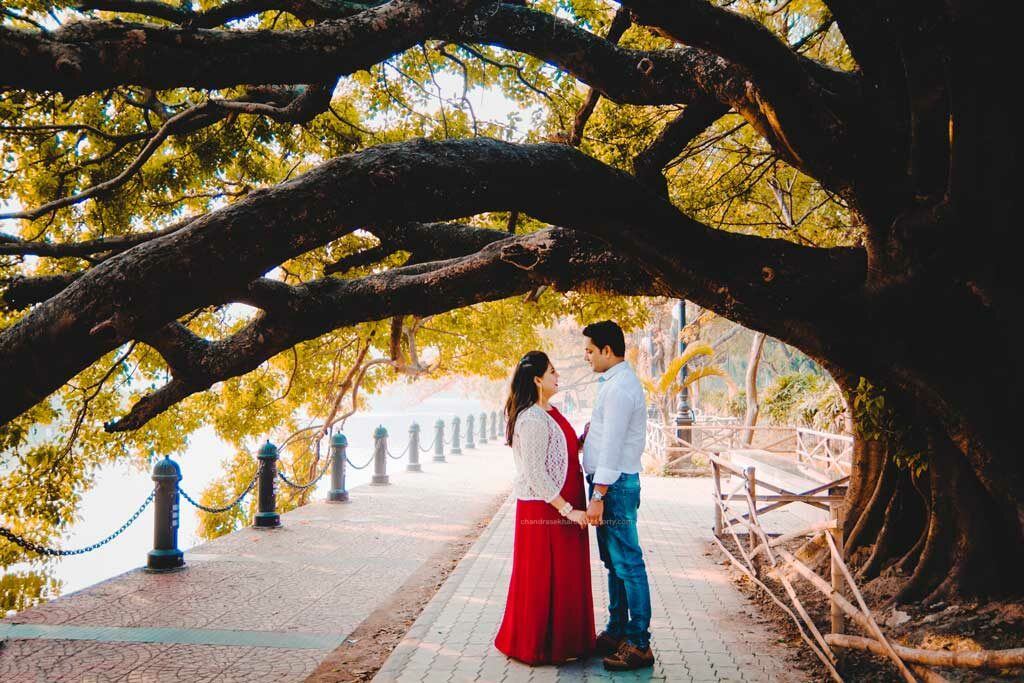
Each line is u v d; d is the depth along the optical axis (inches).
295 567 326.3
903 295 161.3
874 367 176.9
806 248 177.9
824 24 289.9
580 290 220.2
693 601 248.1
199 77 112.3
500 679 176.1
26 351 99.7
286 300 209.0
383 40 128.0
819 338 172.2
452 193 135.5
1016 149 136.9
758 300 168.7
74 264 386.9
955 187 142.9
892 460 244.4
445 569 326.3
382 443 617.0
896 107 163.0
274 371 658.2
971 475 203.6
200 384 213.9
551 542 186.2
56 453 425.4
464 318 640.4
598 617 234.2
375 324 586.2
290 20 351.6
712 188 406.9
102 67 102.9
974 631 184.2
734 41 133.0
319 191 122.1
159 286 106.2
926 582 208.8
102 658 210.5
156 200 403.9
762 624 221.5
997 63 129.0
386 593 285.9
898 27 140.9
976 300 166.7
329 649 221.0
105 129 376.2
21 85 100.7
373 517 457.1
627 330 506.9
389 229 253.4
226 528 600.7
